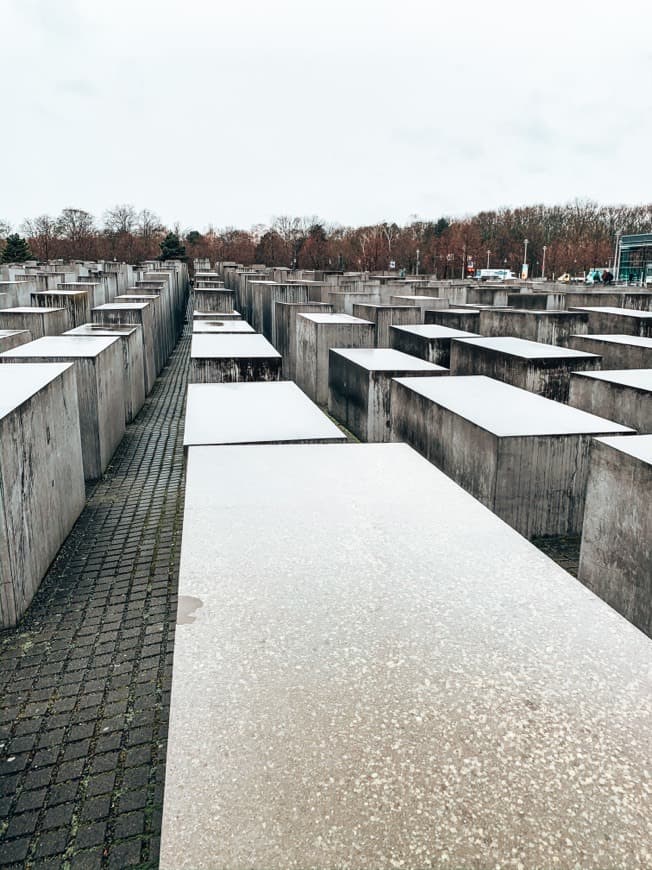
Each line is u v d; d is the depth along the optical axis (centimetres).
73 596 625
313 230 8638
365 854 153
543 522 725
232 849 154
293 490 379
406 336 1517
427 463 435
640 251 6094
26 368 766
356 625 242
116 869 340
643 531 540
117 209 8606
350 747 183
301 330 1669
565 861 151
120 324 1543
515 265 8812
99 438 987
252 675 214
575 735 188
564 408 809
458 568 285
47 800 383
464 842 156
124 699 473
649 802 167
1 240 7156
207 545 306
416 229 9962
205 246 9231
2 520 549
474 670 216
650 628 535
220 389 820
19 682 493
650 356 1188
